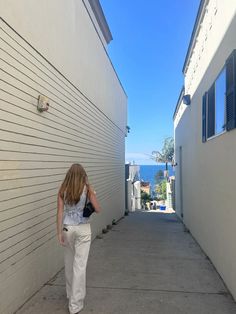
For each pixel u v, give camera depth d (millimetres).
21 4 3025
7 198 2797
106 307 3125
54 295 3361
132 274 4148
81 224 3027
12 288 2889
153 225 9070
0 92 2668
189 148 7867
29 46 3230
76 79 5051
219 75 4383
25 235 3168
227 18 3961
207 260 4918
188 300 3330
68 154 4633
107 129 8164
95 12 6465
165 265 4609
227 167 3789
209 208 5004
